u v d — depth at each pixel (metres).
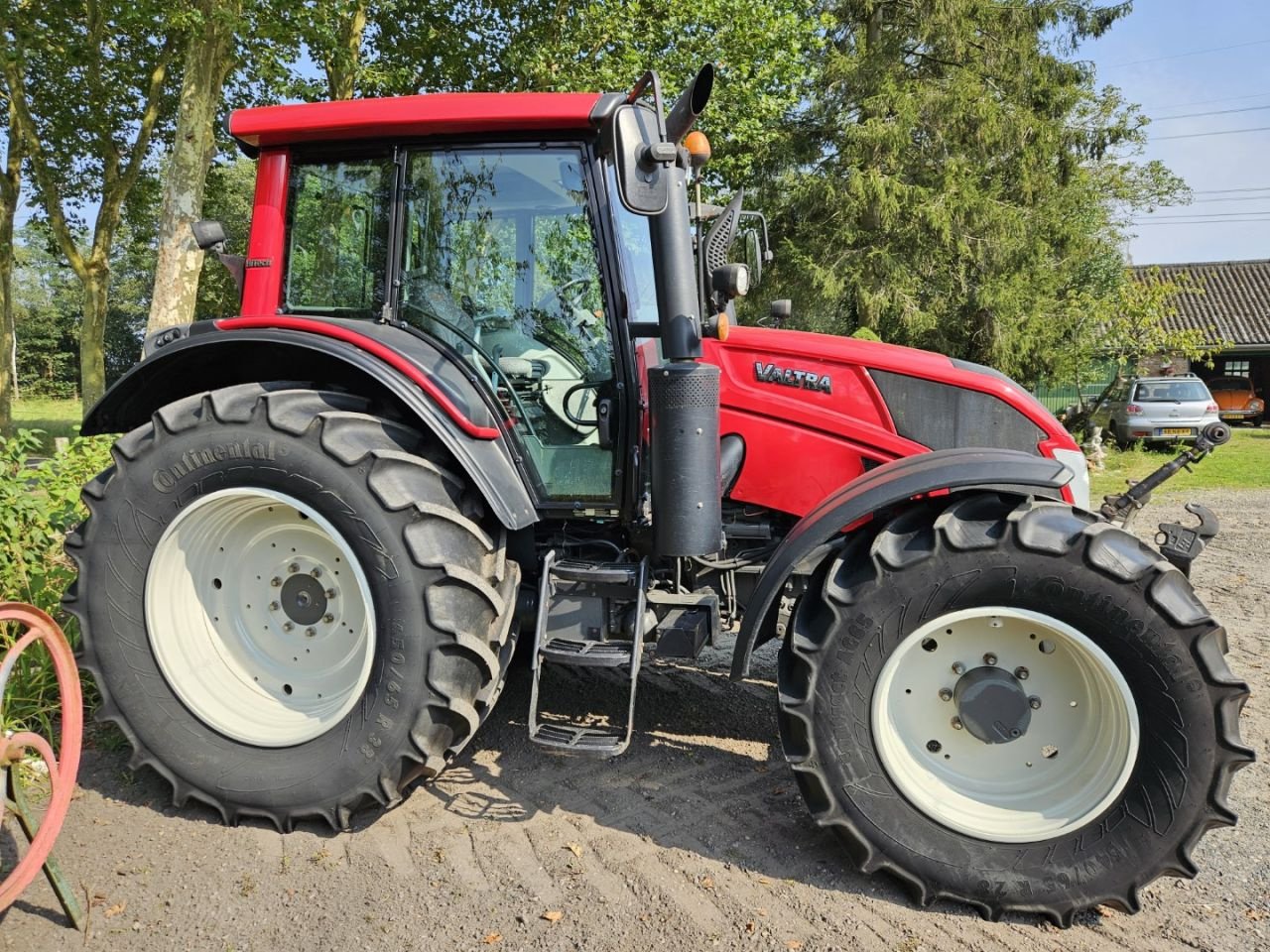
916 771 2.54
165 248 11.45
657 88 2.54
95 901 2.41
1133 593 2.34
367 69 13.92
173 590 2.92
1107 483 11.62
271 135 3.15
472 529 2.83
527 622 3.12
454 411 2.89
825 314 20.09
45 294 48.59
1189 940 2.33
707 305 3.48
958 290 19.14
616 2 13.98
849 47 20.31
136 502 2.87
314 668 2.98
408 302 3.21
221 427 2.80
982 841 2.43
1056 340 18.67
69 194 18.83
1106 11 20.55
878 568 2.48
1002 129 19.28
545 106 2.94
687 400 2.73
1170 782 2.34
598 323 3.13
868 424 3.26
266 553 3.01
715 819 2.91
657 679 4.14
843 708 2.50
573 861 2.64
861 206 18.81
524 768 3.25
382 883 2.53
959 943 2.31
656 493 2.80
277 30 10.99
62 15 15.22
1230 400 24.47
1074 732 2.55
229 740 2.83
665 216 2.71
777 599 3.05
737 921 2.37
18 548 3.77
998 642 2.58
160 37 15.84
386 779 2.73
